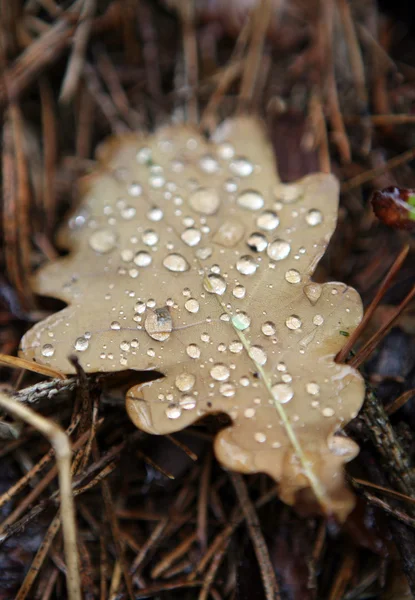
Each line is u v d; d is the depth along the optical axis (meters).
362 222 0.24
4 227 0.24
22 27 0.26
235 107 0.26
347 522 0.20
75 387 0.21
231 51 0.27
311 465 0.19
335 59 0.26
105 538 0.21
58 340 0.20
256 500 0.21
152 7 0.26
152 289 0.21
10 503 0.21
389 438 0.20
